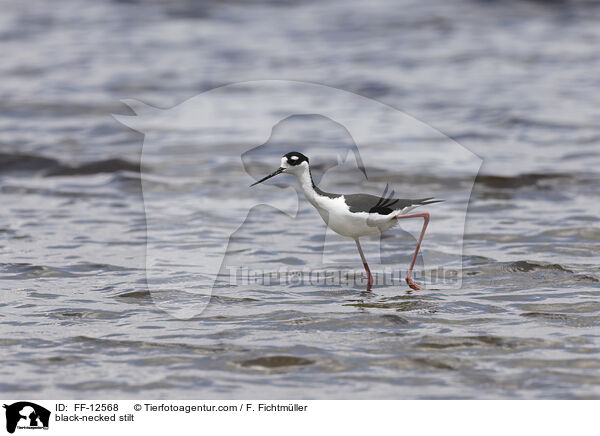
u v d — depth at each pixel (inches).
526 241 512.1
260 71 1162.6
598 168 697.6
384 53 1268.5
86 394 309.6
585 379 314.7
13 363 333.7
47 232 546.9
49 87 1079.0
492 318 377.1
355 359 334.0
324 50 1294.3
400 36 1376.7
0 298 412.2
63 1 1644.9
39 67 1194.0
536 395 304.3
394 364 329.7
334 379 318.3
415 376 320.2
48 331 367.2
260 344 349.1
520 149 774.5
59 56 1261.1
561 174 673.0
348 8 1585.9
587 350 339.0
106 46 1328.7
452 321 373.7
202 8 1587.1
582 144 787.4
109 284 436.1
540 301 399.9
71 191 659.4
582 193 631.8
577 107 943.0
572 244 502.3
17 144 817.5
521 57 1228.5
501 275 445.4
